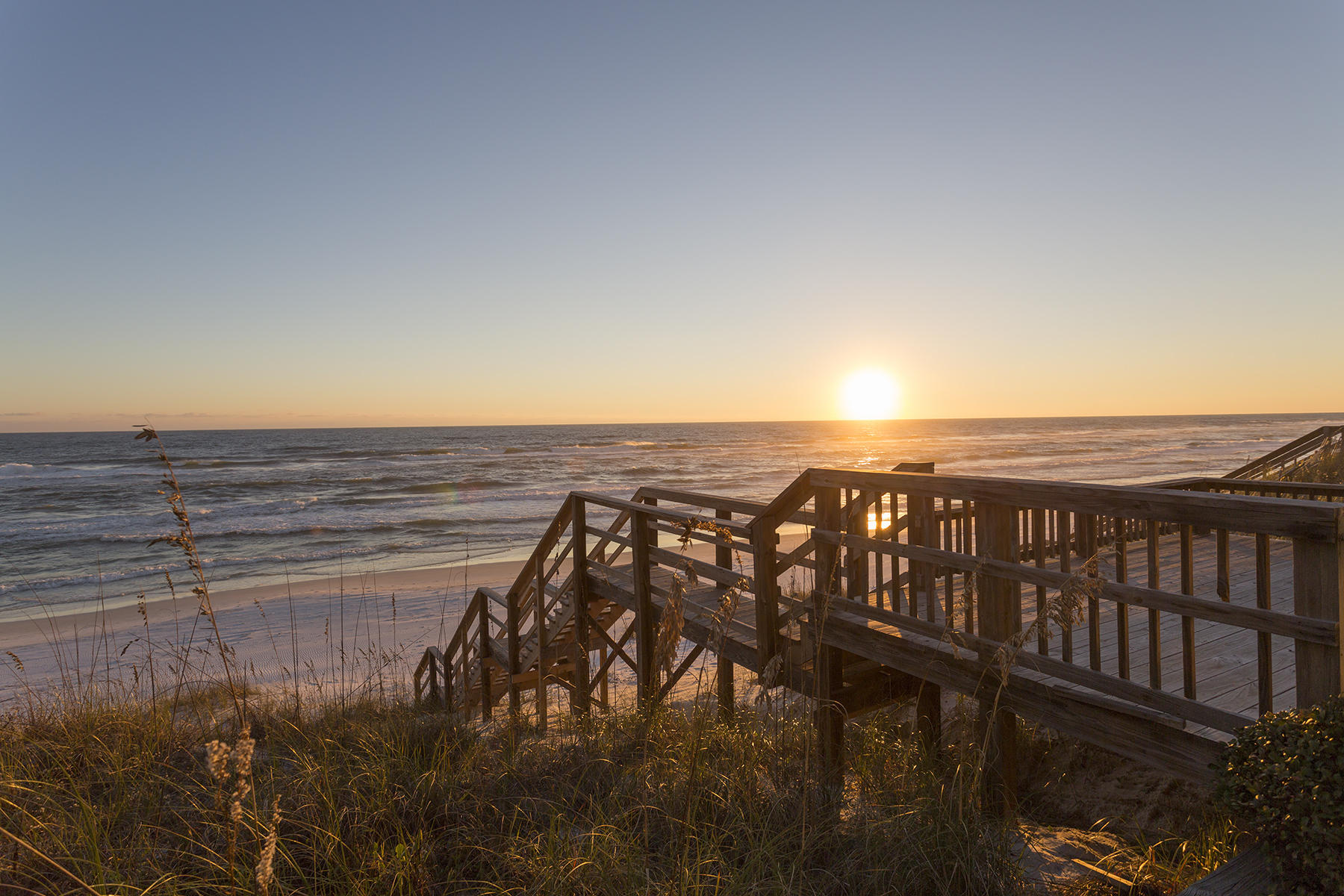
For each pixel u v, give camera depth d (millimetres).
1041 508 3447
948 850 3111
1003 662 3287
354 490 49875
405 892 2947
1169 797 4188
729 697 5734
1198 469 52281
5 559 27156
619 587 6934
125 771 4129
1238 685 3561
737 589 3688
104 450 91375
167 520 36344
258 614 17734
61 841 3045
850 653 4879
